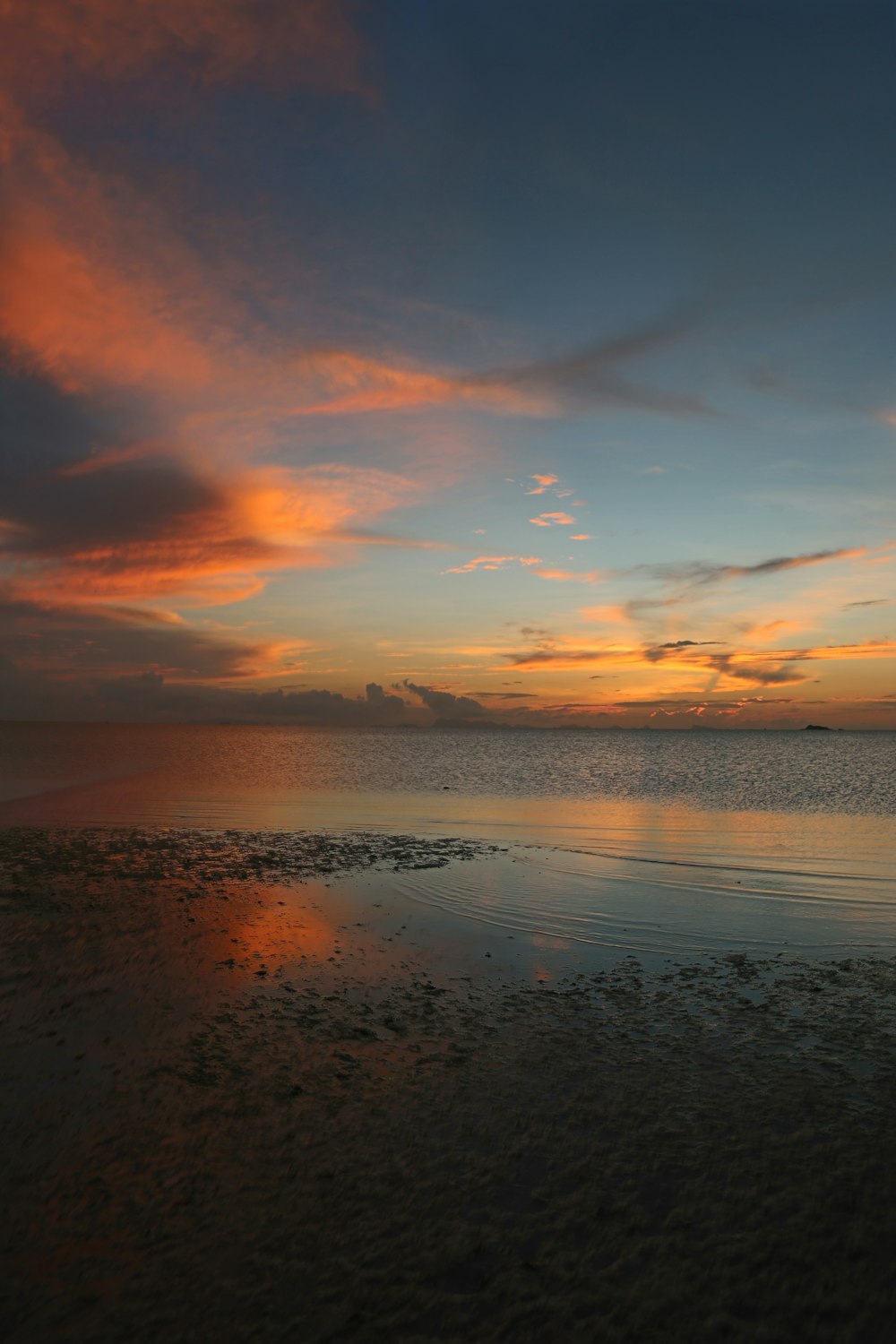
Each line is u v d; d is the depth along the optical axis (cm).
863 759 7925
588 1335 429
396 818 2622
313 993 953
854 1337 429
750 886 1580
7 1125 629
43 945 1080
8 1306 441
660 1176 576
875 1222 523
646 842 2125
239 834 2133
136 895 1374
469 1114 667
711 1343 425
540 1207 539
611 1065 771
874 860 1866
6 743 8081
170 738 12269
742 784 4409
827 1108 684
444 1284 466
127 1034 809
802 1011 928
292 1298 452
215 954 1075
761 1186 564
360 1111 668
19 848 1814
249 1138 620
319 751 8725
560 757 7938
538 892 1512
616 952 1158
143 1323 431
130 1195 542
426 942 1184
